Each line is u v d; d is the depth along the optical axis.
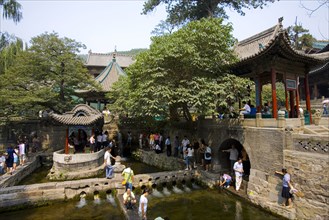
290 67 15.40
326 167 9.30
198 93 14.50
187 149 17.72
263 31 18.91
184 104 17.09
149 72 15.59
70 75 24.78
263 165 12.51
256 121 13.34
